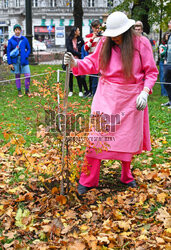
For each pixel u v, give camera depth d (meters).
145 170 3.93
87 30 44.69
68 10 45.03
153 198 3.22
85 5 43.94
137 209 3.04
